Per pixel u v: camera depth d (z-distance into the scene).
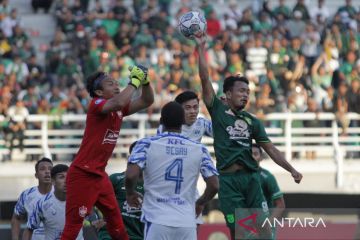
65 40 62.31
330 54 60.72
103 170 28.42
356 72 59.75
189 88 57.34
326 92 59.09
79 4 64.69
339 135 58.53
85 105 57.81
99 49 59.88
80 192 28.03
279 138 57.53
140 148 26.62
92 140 27.98
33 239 33.88
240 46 59.94
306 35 62.09
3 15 63.25
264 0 68.25
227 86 30.36
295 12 64.81
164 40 61.69
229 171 30.47
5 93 57.72
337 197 58.03
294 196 57.91
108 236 32.03
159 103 57.16
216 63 59.41
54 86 58.09
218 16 71.69
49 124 57.22
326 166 58.12
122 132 56.78
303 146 58.44
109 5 68.00
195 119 31.50
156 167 26.62
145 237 26.73
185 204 26.78
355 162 58.72
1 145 56.78
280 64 59.47
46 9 71.38
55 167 32.31
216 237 38.19
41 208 32.44
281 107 58.44
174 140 26.78
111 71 58.31
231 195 30.41
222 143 30.41
